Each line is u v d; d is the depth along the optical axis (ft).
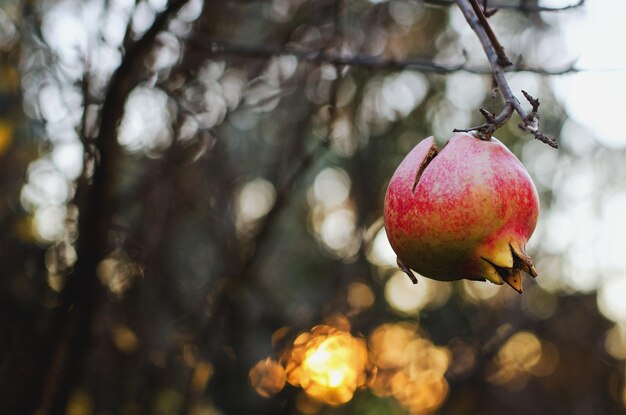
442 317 23.58
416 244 5.28
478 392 24.39
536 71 8.71
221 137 15.65
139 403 14.47
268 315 17.79
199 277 16.28
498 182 5.19
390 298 22.39
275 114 17.07
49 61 12.12
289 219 20.62
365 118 17.02
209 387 17.78
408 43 18.42
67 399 10.28
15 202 13.04
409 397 24.70
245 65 14.71
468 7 6.06
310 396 19.79
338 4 12.09
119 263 13.92
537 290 25.44
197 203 15.11
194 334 15.55
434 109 19.25
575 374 30.48
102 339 13.71
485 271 5.22
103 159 9.20
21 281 12.76
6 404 12.01
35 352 11.57
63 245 12.30
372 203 17.93
